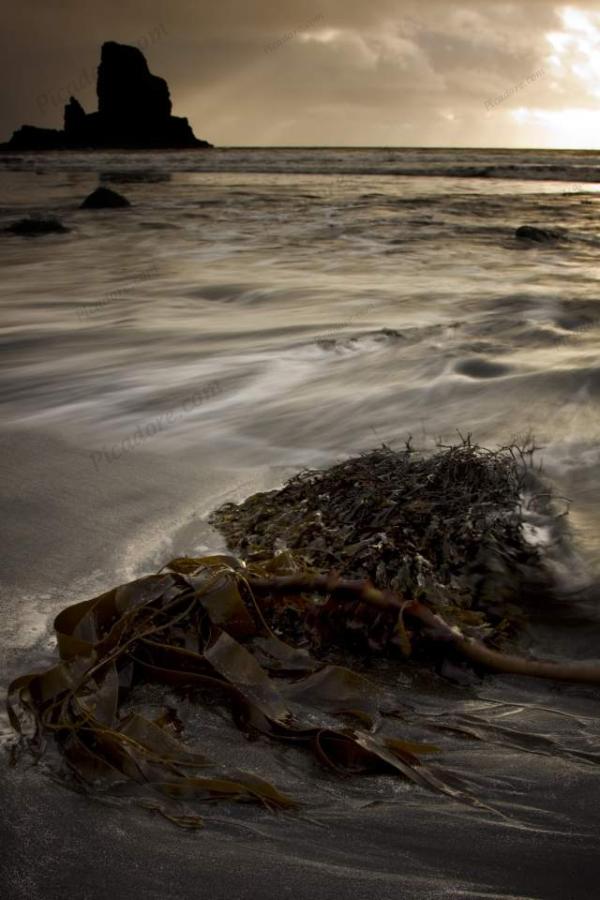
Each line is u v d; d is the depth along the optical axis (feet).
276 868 6.64
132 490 15.88
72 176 157.28
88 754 7.84
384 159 220.02
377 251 55.36
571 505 14.08
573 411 18.67
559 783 7.87
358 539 12.37
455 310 33.65
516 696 9.55
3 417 21.62
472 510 13.28
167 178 149.59
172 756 7.93
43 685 8.73
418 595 11.17
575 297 33.94
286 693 9.22
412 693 9.61
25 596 11.70
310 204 92.07
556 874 6.60
